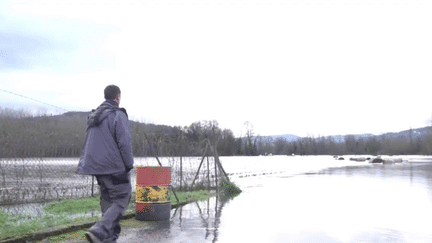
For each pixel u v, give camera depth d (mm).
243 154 137125
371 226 6742
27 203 7980
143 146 11055
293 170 28719
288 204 9633
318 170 28469
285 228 6492
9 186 8133
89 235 3889
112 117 4305
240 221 7102
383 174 22578
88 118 4484
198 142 13422
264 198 10922
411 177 19750
